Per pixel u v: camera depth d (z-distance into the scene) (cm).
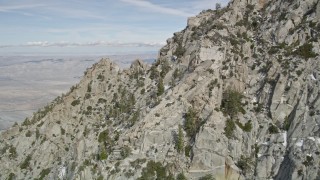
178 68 15862
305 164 11306
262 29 16250
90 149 14250
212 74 14425
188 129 13238
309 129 12100
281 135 12675
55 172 14762
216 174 12275
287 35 15275
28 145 16425
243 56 15275
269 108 13488
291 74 13588
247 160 12456
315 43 14212
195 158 12419
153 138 13238
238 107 13512
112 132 14725
